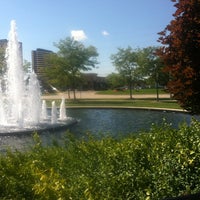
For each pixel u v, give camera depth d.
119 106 44.34
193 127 7.30
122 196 5.63
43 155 7.33
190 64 8.09
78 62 61.09
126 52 59.72
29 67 59.78
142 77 59.84
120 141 8.00
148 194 5.26
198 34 7.93
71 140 8.53
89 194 4.84
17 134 22.53
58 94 82.38
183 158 5.85
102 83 102.44
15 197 4.71
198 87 8.16
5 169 5.23
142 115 35.19
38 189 4.55
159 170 5.84
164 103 47.34
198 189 5.57
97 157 7.09
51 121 29.17
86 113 39.28
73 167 6.84
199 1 8.00
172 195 5.52
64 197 4.59
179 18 8.25
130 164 6.12
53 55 62.25
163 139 7.18
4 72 59.16
